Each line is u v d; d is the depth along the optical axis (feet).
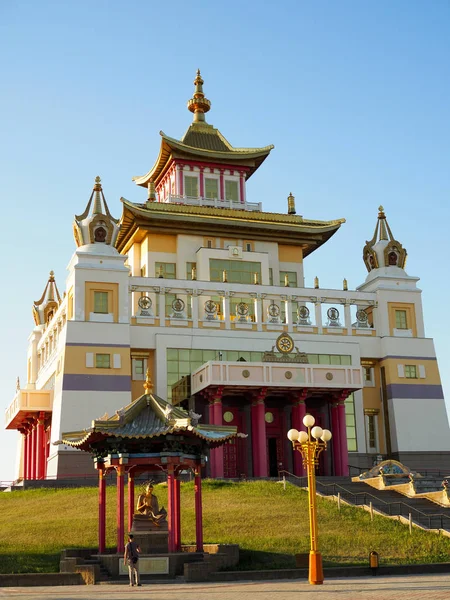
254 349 271.28
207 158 320.91
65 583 116.47
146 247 296.51
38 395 280.31
